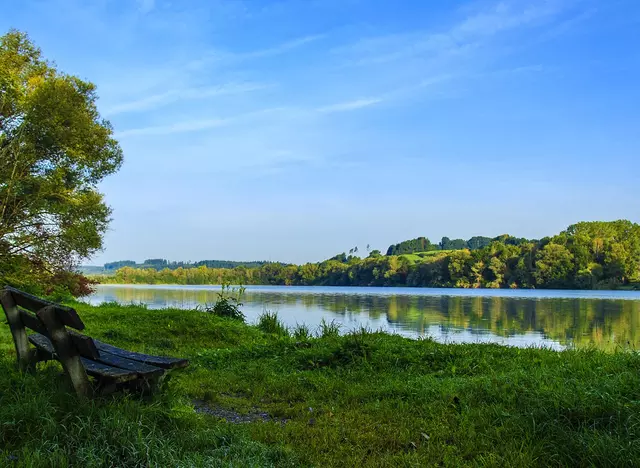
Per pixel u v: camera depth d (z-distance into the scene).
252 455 4.00
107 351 5.84
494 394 5.54
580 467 3.86
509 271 91.56
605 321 25.98
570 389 5.14
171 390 5.29
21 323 5.75
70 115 23.34
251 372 7.88
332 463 4.06
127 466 3.61
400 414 5.28
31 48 25.00
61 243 23.73
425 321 25.03
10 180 22.27
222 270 147.88
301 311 31.77
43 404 4.24
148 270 155.38
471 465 3.97
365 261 120.81
